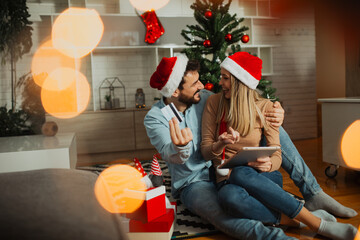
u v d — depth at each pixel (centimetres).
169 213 159
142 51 471
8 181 54
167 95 183
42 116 426
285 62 520
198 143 184
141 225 148
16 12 387
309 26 530
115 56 463
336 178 272
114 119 407
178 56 182
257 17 479
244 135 170
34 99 424
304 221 150
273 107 171
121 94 468
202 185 179
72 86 439
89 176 64
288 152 185
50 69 438
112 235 41
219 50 284
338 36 884
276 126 168
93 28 442
